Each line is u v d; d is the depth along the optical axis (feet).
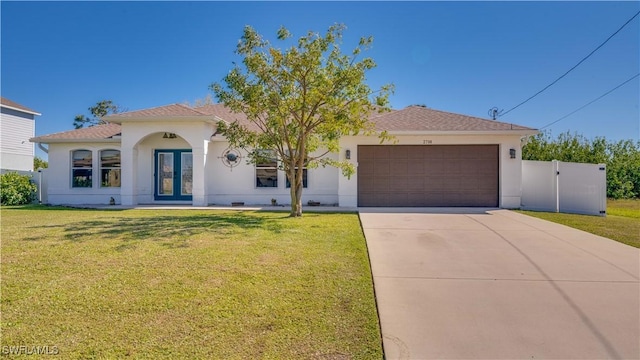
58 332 11.20
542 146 72.38
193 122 48.26
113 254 19.36
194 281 15.64
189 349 10.48
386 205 46.85
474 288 16.16
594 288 16.16
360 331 11.94
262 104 33.35
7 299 13.43
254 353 10.41
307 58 31.55
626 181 68.85
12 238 23.32
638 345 11.26
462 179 46.26
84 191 53.57
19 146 79.05
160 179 53.01
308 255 20.15
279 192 50.60
